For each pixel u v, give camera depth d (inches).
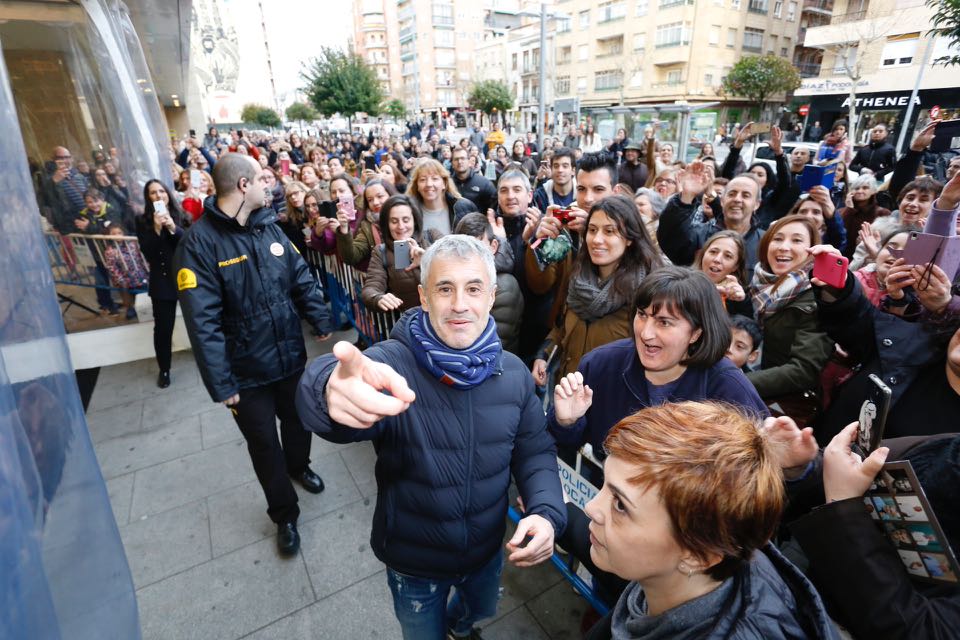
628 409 62.4
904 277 55.3
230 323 83.7
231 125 1807.3
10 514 27.5
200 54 1638.8
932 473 37.2
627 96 1360.7
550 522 49.4
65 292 171.3
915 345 53.4
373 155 478.6
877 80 821.2
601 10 1369.3
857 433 41.6
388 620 78.0
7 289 33.4
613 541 29.4
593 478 68.2
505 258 98.1
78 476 41.1
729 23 1217.4
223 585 84.3
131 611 46.7
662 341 54.8
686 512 25.6
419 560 53.7
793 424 44.4
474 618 66.6
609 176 109.0
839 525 37.4
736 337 79.7
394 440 50.5
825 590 38.7
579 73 1505.9
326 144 772.6
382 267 118.5
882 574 35.0
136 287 177.9
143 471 112.3
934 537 33.8
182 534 95.0
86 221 176.1
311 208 173.9
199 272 78.8
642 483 27.2
